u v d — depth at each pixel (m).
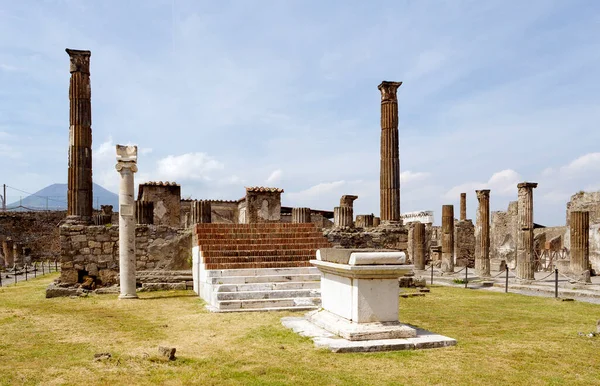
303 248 15.41
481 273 25.81
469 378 5.64
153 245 16.48
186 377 5.66
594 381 5.57
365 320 7.38
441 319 10.22
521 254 21.91
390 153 18.88
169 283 15.93
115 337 8.15
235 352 6.88
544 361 6.46
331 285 8.49
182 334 8.37
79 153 16.73
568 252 30.08
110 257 15.88
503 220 39.69
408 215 47.16
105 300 13.60
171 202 27.61
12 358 6.67
